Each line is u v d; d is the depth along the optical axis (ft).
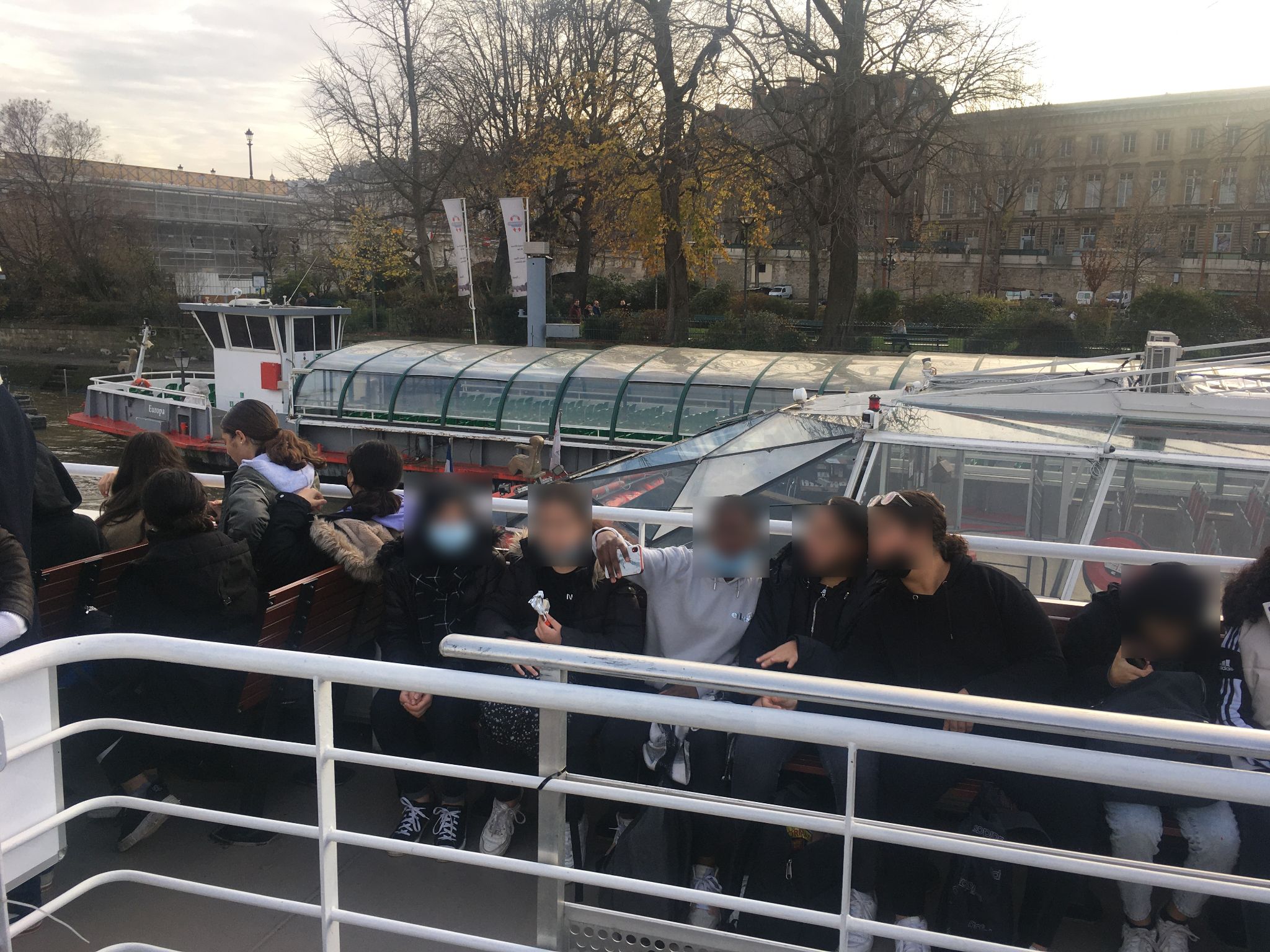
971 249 209.26
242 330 71.67
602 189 112.78
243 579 11.81
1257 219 204.54
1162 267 204.44
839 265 105.91
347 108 135.74
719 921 9.08
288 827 7.36
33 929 9.17
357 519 12.85
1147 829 8.47
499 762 10.15
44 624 11.93
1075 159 227.40
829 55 93.35
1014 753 5.80
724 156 98.89
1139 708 9.06
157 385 81.97
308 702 12.37
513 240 87.25
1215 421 20.36
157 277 178.81
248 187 267.39
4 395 9.60
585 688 6.63
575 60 113.60
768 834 9.00
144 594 11.23
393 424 65.67
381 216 148.36
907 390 28.73
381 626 10.85
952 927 8.57
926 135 94.99
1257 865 8.43
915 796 8.71
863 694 6.26
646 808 9.00
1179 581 9.09
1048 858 6.06
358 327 139.74
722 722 6.30
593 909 7.53
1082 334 107.45
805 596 10.11
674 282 111.34
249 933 9.17
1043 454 19.22
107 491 15.55
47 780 7.26
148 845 10.70
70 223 173.58
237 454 14.75
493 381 64.23
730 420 27.48
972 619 9.45
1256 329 109.50
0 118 170.71
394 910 9.53
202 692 11.07
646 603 10.25
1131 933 8.73
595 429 62.18
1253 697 8.98
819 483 21.62
